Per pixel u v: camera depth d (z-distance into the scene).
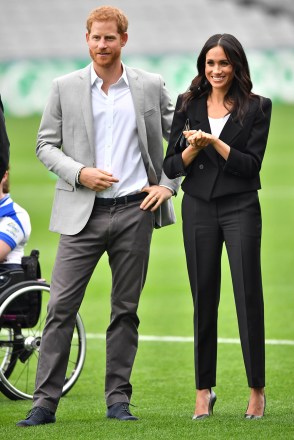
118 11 18.41
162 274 43.97
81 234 18.66
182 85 127.06
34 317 21.92
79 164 18.45
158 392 22.81
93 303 36.78
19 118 126.69
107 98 18.66
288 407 19.98
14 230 21.75
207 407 18.38
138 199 18.78
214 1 164.75
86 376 25.17
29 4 167.38
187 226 18.31
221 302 36.19
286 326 31.61
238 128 17.91
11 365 22.77
